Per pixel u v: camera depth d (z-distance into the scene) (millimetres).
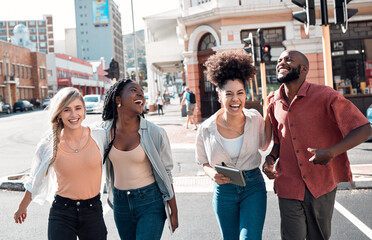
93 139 3115
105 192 7281
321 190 2930
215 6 18531
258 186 3156
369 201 5895
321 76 17672
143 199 3115
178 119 23188
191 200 6426
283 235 3084
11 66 66562
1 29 141125
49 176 3205
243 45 17953
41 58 78875
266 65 18109
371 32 17422
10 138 18281
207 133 3279
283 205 3041
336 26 17484
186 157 10258
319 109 2928
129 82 3158
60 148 3080
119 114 3170
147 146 3105
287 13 17812
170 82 88812
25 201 3131
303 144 2967
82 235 3143
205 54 19406
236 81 3090
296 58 2973
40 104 73062
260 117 3246
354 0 16922
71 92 3072
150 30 35219
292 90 3059
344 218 5191
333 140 2971
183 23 19562
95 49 172000
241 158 3184
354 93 17516
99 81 109312
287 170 3037
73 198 3080
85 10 172000
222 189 3158
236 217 3178
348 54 17500
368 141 11914
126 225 3223
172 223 3234
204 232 4898
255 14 17844
